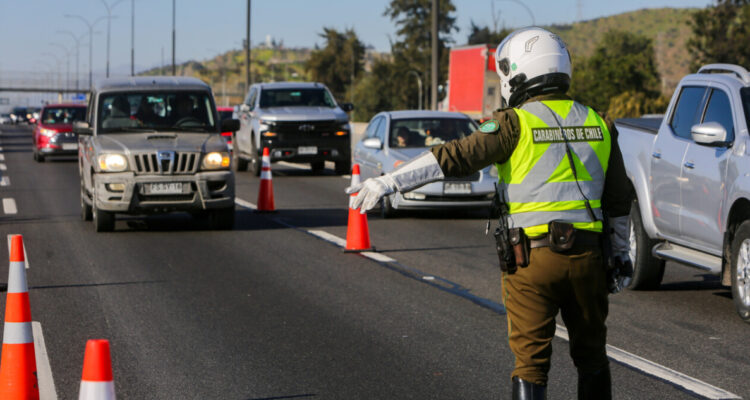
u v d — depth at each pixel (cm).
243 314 898
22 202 2016
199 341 793
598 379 458
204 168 1489
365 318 880
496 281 1073
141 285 1049
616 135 454
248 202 2009
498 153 426
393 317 884
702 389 655
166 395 645
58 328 843
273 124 2719
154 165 1469
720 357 741
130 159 1462
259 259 1236
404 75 12938
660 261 1008
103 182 1461
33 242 1398
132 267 1172
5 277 1111
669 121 1020
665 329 838
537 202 429
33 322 866
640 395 641
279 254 1280
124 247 1347
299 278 1093
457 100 4788
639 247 1012
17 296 555
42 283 1064
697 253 946
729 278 881
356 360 731
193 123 1577
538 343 439
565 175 431
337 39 14875
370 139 1762
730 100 919
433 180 422
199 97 1602
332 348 768
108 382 402
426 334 816
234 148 3045
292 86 2902
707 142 885
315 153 2755
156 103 1584
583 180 434
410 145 1759
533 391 436
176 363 725
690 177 937
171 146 1479
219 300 965
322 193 2236
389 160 1714
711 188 900
